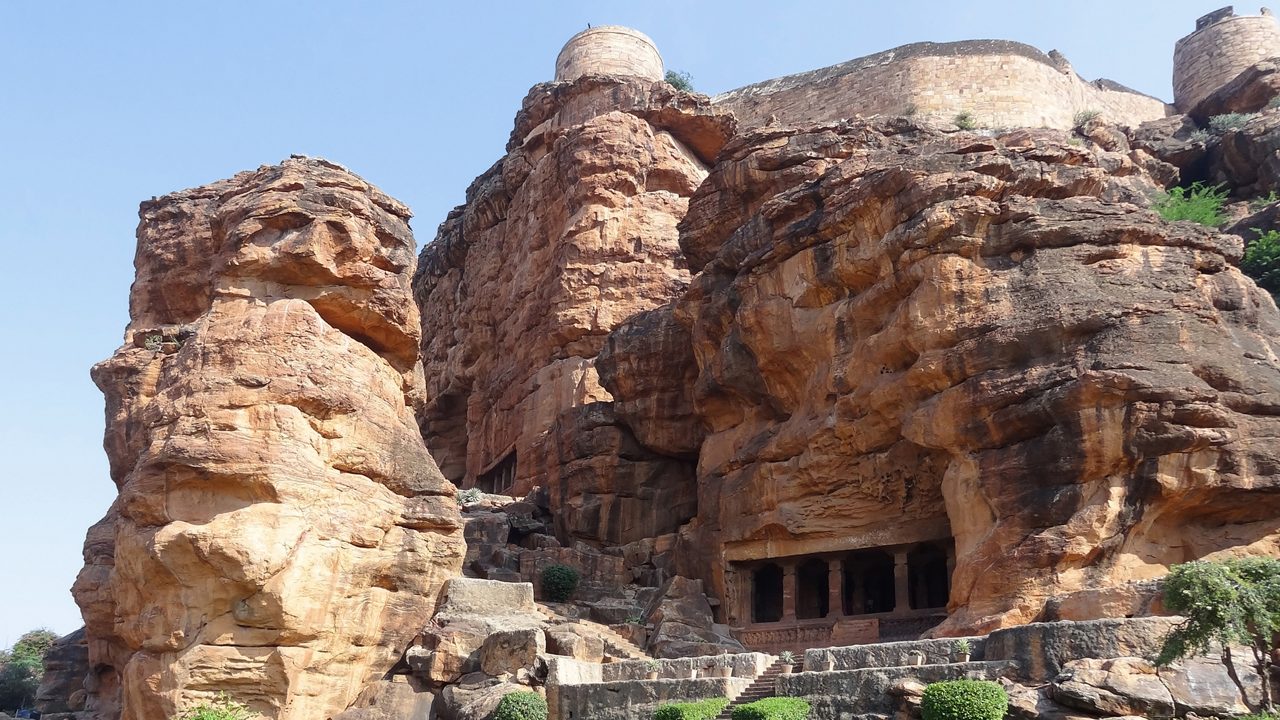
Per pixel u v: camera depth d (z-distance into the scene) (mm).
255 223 36062
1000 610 29266
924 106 60781
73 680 46469
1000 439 31281
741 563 40094
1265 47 67125
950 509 32156
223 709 29609
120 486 42062
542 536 46406
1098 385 29344
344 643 32656
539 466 53500
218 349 33938
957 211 33188
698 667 29750
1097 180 36406
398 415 37469
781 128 48281
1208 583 21984
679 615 37906
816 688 26234
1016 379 30922
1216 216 47688
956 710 22594
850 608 39344
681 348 46781
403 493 35781
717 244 48875
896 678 25281
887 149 46469
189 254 45562
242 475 31656
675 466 48000
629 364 47688
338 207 36875
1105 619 24219
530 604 36562
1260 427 29391
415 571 34938
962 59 61469
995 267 32938
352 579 33062
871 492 36750
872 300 35469
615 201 57406
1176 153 55812
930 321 32906
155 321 45812
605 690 29203
